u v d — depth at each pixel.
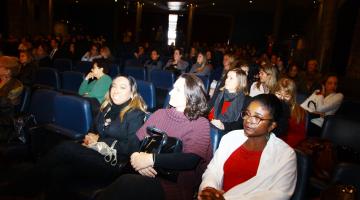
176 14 22.50
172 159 1.74
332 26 8.37
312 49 11.62
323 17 10.10
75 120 2.45
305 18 17.38
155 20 23.20
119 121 2.19
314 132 3.23
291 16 18.20
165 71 5.07
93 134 2.24
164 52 13.87
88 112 2.39
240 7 17.47
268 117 1.54
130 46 14.48
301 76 5.58
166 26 23.17
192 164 1.79
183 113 1.93
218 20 22.11
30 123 2.67
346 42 7.57
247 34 20.31
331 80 3.65
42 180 1.97
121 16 23.08
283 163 1.52
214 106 3.07
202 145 1.85
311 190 2.05
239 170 1.62
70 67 6.18
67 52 8.78
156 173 1.78
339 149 2.26
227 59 5.00
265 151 1.57
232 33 20.72
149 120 2.05
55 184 1.93
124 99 2.23
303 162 1.54
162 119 1.99
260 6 16.20
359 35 6.61
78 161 1.98
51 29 16.66
